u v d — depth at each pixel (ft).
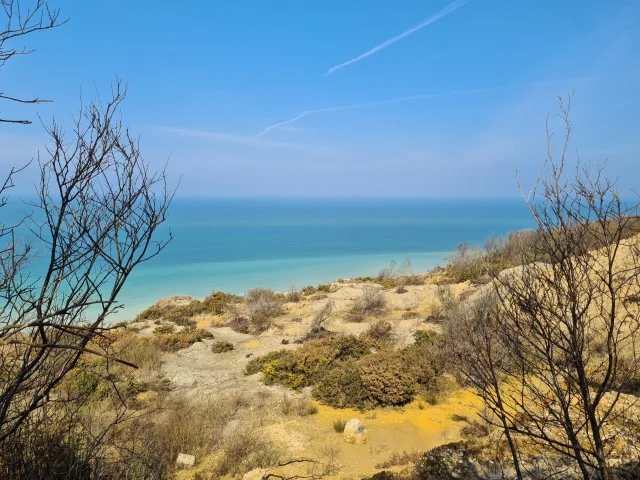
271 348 45.19
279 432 25.23
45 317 6.77
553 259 8.35
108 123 9.18
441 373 31.60
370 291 59.93
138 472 15.39
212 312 62.44
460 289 55.16
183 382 35.86
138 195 9.30
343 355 38.11
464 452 19.15
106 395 28.91
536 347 8.67
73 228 8.74
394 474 18.49
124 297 80.48
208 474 21.04
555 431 17.75
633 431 15.92
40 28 7.68
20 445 10.75
